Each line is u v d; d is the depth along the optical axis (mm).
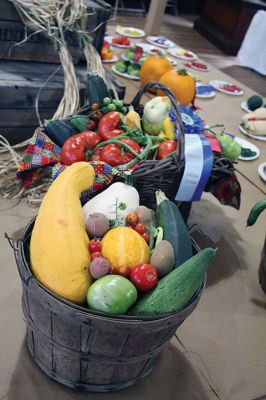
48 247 537
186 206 903
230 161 888
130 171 760
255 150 1355
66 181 617
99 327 497
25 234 596
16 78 1134
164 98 971
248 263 954
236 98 1738
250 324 808
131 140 860
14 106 1127
